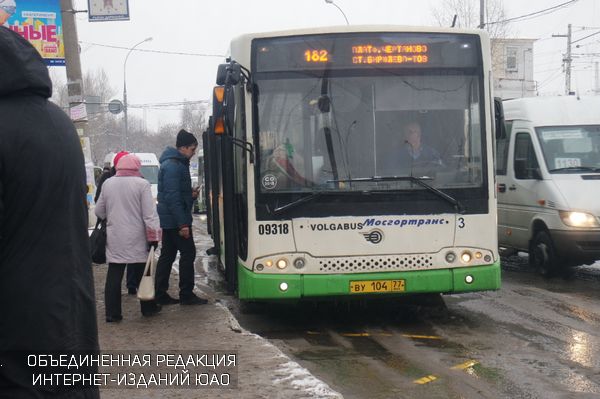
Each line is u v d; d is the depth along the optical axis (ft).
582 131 39.63
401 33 26.63
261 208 25.85
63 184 9.16
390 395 19.12
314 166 26.07
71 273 9.19
